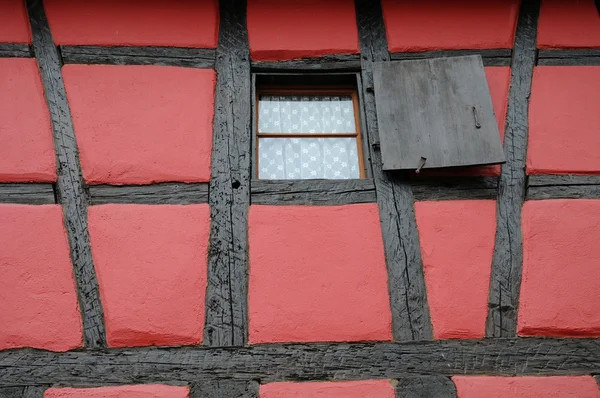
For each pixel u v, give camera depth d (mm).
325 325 3049
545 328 3084
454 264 3193
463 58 3639
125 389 2889
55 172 3270
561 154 3467
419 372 2986
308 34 3783
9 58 3502
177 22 3715
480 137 3404
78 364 2938
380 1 3893
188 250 3152
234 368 2965
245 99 3568
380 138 3428
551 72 3709
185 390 2902
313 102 3838
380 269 3168
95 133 3365
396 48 3768
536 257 3215
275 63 3713
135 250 3131
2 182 3227
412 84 3588
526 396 2938
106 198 3242
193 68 3605
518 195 3379
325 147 3682
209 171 3348
